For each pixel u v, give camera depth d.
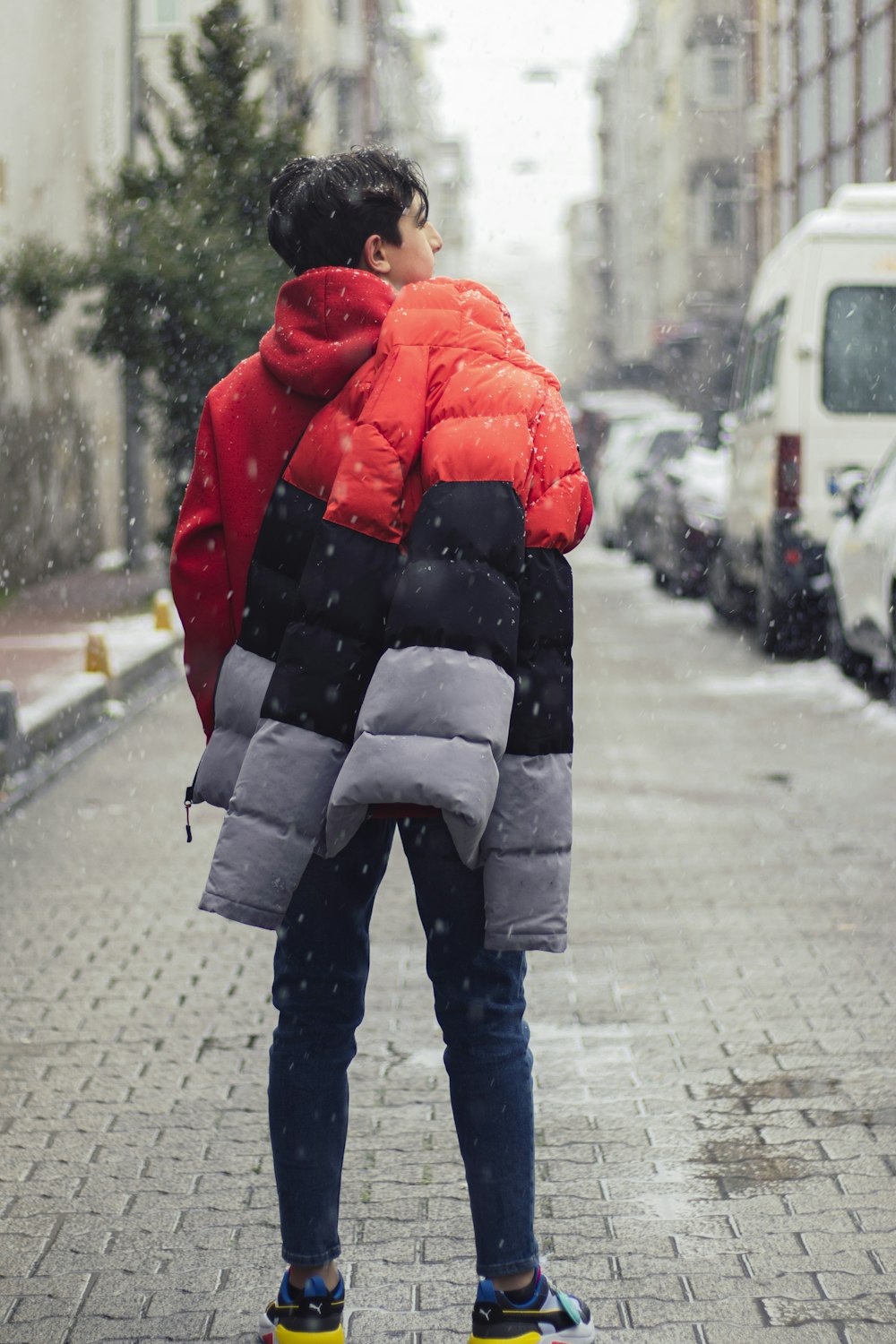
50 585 22.84
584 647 16.34
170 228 19.45
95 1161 4.13
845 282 14.36
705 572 20.64
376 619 2.78
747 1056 4.84
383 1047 4.94
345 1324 3.26
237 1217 3.79
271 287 19.84
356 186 2.99
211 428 2.96
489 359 2.84
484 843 2.80
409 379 2.79
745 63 54.12
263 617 2.90
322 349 2.84
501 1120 2.94
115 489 29.22
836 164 39.34
